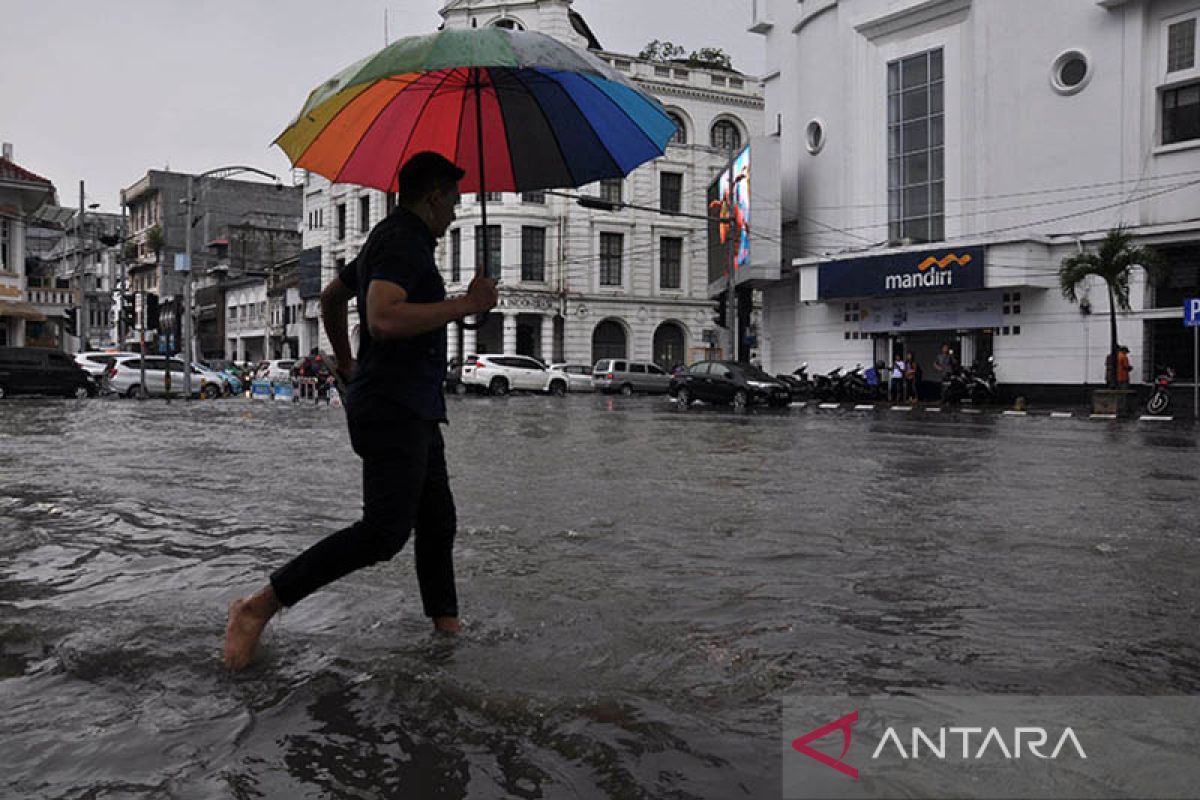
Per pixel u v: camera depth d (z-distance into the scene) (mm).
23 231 36438
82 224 41969
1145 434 15031
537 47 2959
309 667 2787
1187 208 22594
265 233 67938
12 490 7027
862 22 29094
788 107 33062
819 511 6023
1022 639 3090
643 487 7301
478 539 4934
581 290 45656
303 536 5020
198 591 3742
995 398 25625
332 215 53312
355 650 2938
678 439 13102
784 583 3920
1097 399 21375
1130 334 23547
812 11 31125
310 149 3316
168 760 2152
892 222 29141
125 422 17188
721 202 34625
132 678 2703
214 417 19422
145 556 4453
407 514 2904
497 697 2486
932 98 27891
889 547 4754
